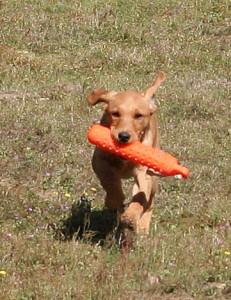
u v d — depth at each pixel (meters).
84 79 15.94
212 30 19.58
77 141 12.63
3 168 11.52
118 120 8.95
